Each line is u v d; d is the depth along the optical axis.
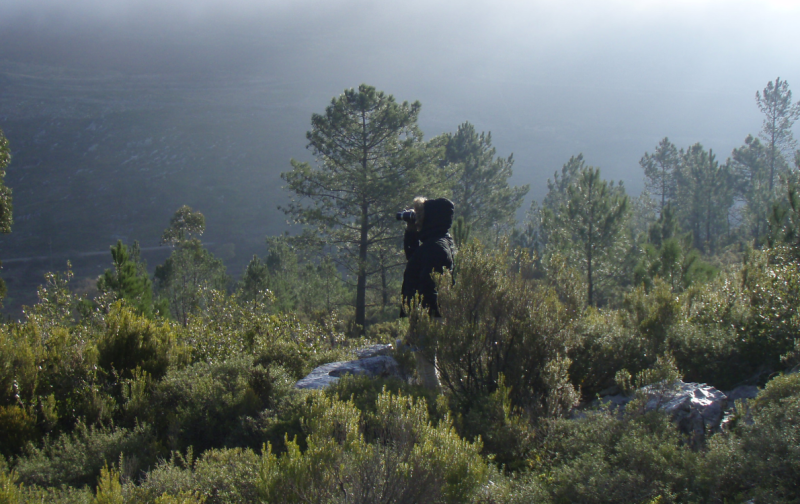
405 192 26.58
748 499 2.79
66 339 5.89
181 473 3.14
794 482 2.74
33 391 4.85
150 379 5.27
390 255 30.20
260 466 2.53
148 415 4.66
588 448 3.24
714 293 7.06
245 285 28.81
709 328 5.85
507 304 4.40
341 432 2.86
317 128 27.44
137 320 6.20
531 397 4.08
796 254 9.63
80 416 4.65
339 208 27.48
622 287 25.69
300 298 35.25
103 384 5.40
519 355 4.28
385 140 28.52
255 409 4.37
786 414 3.11
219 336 8.28
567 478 2.89
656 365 4.21
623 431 3.31
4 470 3.43
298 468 2.40
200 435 4.32
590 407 4.47
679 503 2.80
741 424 3.36
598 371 5.23
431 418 3.63
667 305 5.68
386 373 5.26
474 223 41.62
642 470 2.96
